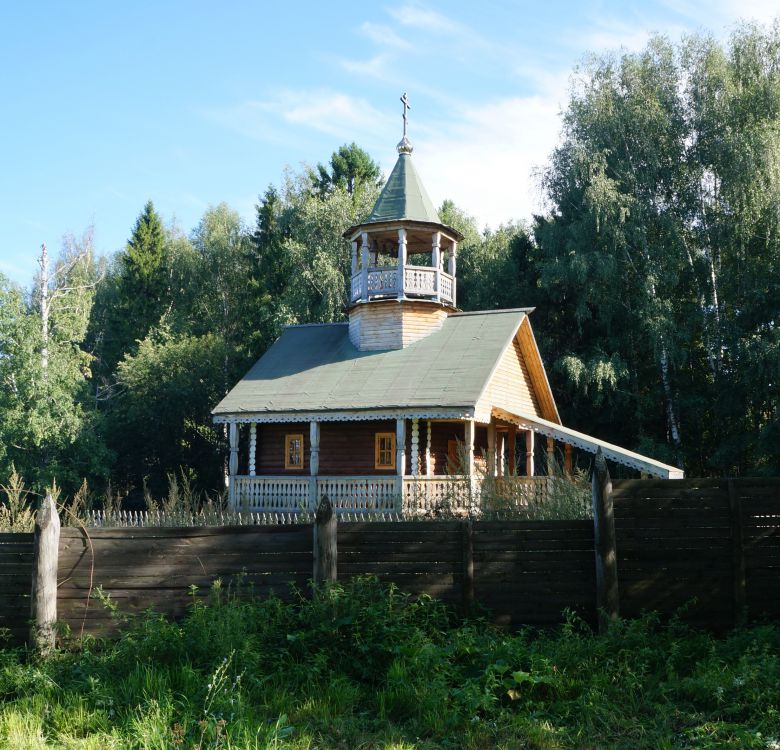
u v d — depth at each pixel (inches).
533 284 1542.8
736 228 1277.1
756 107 1314.0
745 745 254.7
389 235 1053.2
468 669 325.1
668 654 335.6
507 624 373.4
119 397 1744.6
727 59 1381.6
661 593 375.9
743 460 1296.8
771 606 375.6
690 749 257.9
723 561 378.0
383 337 1005.8
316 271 1600.6
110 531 381.7
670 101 1391.5
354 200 1817.2
